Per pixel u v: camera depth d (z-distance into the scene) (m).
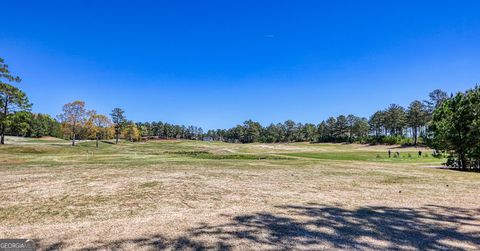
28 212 7.49
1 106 38.34
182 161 23.73
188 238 5.29
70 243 5.04
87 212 7.50
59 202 8.60
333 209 7.73
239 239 5.25
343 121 119.81
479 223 6.56
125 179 13.02
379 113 112.19
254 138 141.62
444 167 26.88
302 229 5.87
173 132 138.62
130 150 53.00
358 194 10.31
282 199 9.23
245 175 15.11
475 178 15.98
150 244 4.99
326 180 13.82
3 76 38.31
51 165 19.58
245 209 7.68
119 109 77.69
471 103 25.48
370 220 6.63
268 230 5.78
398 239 5.38
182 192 10.19
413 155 52.03
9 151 37.31
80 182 12.19
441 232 5.85
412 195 10.28
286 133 140.88
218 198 9.30
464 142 24.88
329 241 5.20
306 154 48.91
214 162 23.16
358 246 4.98
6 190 10.41
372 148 80.56
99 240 5.18
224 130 159.38
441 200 9.41
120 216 7.09
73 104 56.38
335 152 58.88
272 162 24.25
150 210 7.70
